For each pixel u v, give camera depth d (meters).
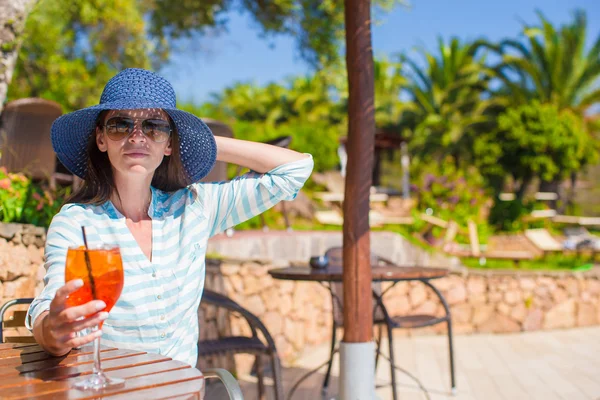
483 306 7.40
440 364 5.74
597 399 4.64
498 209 16.66
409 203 16.56
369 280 3.72
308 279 3.81
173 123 1.94
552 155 25.45
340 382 3.73
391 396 4.67
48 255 1.68
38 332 1.43
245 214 2.07
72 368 1.43
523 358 6.04
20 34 3.90
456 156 31.94
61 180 5.37
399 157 23.36
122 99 1.74
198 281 1.88
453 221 11.88
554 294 7.76
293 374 5.28
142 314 1.75
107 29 10.48
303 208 11.88
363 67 3.65
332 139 15.84
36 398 1.20
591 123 29.45
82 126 1.84
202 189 2.01
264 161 2.10
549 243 12.59
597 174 28.94
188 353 1.84
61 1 9.76
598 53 29.50
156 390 1.26
